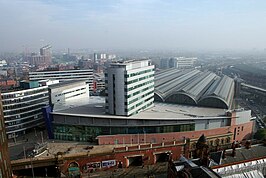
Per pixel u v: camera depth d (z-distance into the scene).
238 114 127.50
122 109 119.50
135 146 105.75
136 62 127.69
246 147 86.94
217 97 144.25
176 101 155.38
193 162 75.44
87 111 128.75
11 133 132.75
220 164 74.75
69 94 161.50
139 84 127.25
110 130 117.31
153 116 123.25
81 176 97.12
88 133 118.44
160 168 104.00
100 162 101.81
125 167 104.75
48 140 121.12
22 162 94.38
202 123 121.81
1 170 63.28
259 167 74.38
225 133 125.62
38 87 146.75
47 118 122.12
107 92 121.56
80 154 99.94
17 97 133.62
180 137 118.38
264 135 127.56
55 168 97.88
